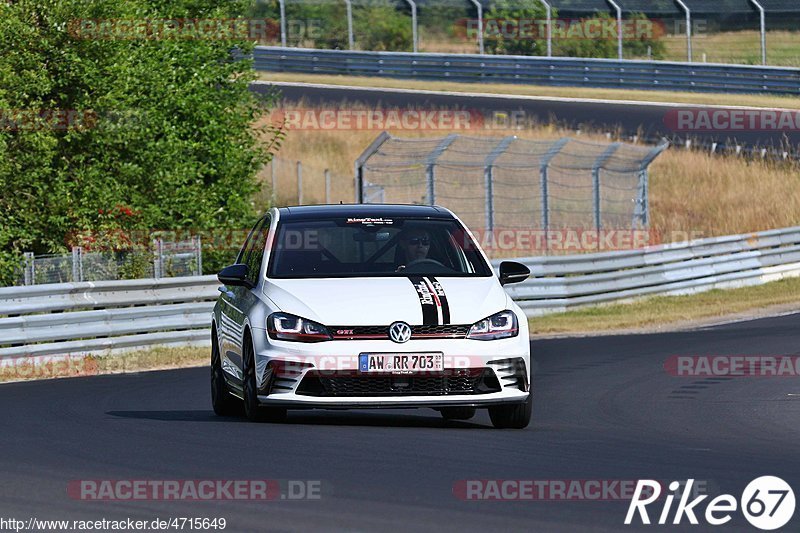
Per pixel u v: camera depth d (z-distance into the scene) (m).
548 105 146.50
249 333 32.12
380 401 30.42
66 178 72.00
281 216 35.16
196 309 61.59
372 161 123.44
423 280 32.34
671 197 122.06
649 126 137.38
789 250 95.50
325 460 26.36
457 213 109.94
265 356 31.09
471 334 31.03
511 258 76.06
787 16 171.75
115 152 74.19
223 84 88.31
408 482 23.83
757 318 73.25
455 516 20.83
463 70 157.88
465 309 31.33
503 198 112.12
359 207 35.84
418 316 30.92
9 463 26.64
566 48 169.50
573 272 78.38
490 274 33.50
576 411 38.12
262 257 33.94
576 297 78.69
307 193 117.19
